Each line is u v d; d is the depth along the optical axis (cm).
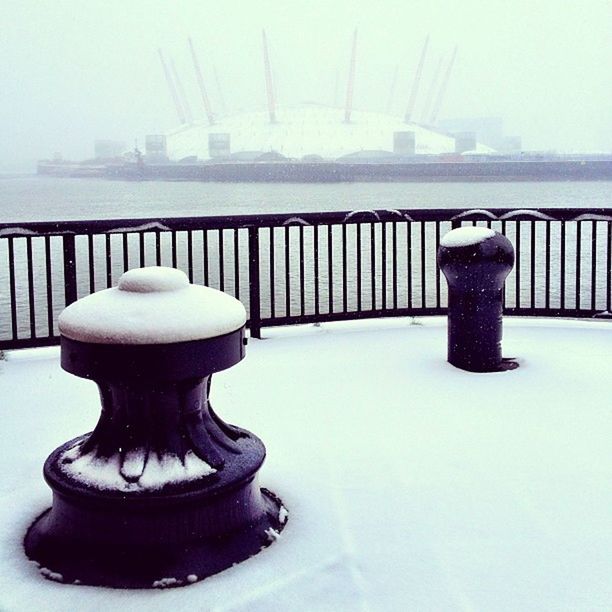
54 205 11194
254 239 830
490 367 668
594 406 554
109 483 314
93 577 307
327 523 360
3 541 345
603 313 871
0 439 498
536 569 316
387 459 449
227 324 324
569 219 873
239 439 367
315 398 587
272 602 290
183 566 309
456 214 889
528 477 418
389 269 2845
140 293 321
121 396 323
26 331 1703
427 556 328
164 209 8888
